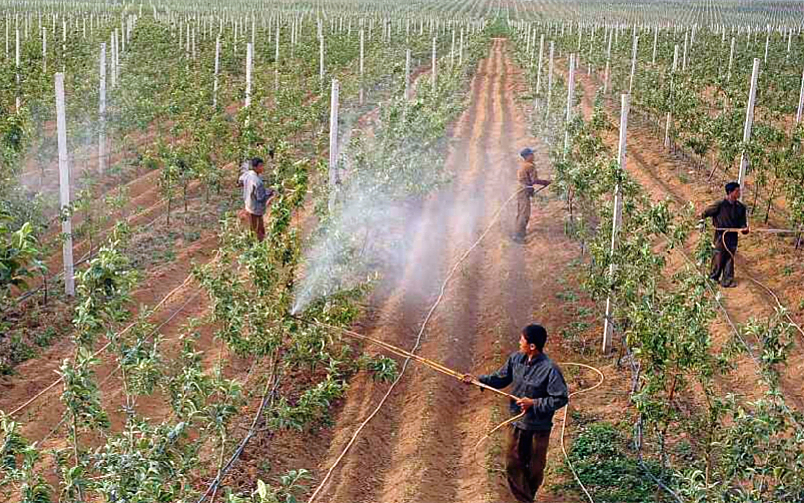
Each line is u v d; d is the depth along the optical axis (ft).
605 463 32.63
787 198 54.85
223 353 41.04
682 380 31.63
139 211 61.82
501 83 130.62
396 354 41.57
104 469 21.85
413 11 289.33
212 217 62.34
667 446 33.71
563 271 52.39
